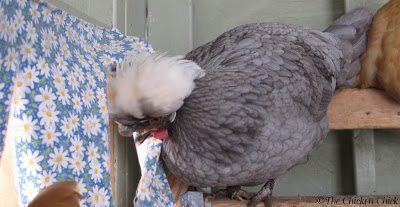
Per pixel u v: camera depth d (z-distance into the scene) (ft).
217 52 4.82
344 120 5.26
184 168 4.50
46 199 2.47
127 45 4.49
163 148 4.59
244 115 4.20
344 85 5.45
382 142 6.09
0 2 2.71
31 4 3.09
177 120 4.33
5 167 3.21
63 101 3.32
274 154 4.45
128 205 5.26
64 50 3.53
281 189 6.37
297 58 4.74
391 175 6.04
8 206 3.22
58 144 3.20
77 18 3.89
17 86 2.96
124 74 4.10
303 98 4.58
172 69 4.10
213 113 4.18
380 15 5.35
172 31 6.52
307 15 6.48
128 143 5.32
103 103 3.84
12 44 2.81
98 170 3.56
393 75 4.97
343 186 6.19
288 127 4.43
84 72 3.72
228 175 4.44
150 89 3.99
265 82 4.38
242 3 6.66
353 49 5.35
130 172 5.35
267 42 4.83
